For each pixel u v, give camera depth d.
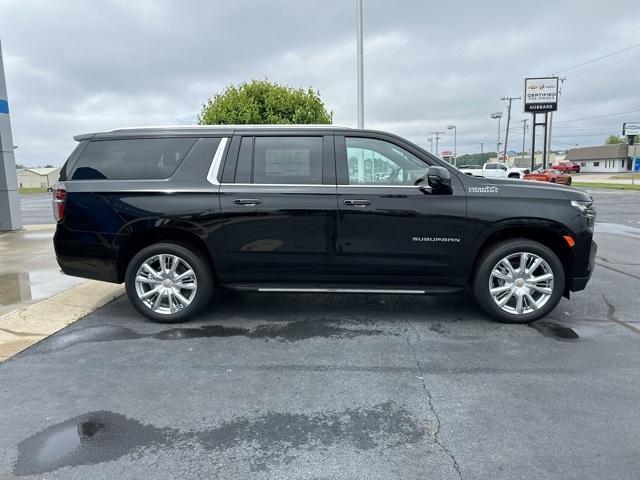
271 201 4.91
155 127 5.21
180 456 2.87
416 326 5.05
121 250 5.07
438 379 3.84
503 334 4.80
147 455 2.88
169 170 5.06
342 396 3.58
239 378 3.88
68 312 5.52
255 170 5.01
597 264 8.13
